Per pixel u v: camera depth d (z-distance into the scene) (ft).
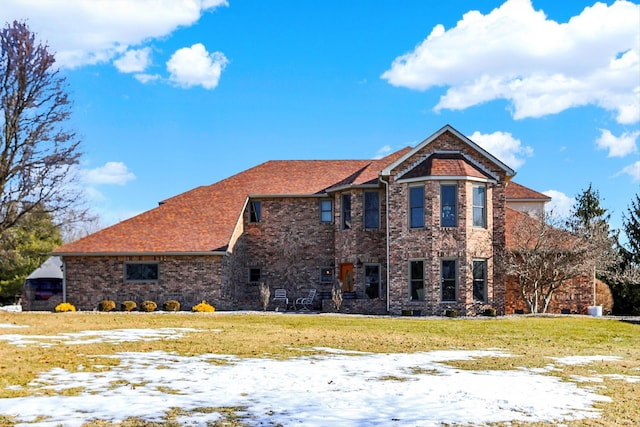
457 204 96.48
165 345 57.11
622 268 128.47
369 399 35.96
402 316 95.30
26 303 129.39
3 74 106.52
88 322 78.54
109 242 109.60
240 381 40.57
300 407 33.71
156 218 116.26
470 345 64.49
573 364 52.31
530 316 95.04
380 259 106.52
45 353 50.01
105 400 34.12
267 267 118.42
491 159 100.37
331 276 116.37
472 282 96.32
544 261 99.35
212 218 114.93
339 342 63.10
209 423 30.25
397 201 100.01
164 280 107.24
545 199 130.31
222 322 81.61
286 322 82.94
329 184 120.37
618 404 36.32
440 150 101.14
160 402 34.01
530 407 34.88
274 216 119.24
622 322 89.61
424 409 33.78
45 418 30.25
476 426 30.76
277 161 133.90
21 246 152.87
